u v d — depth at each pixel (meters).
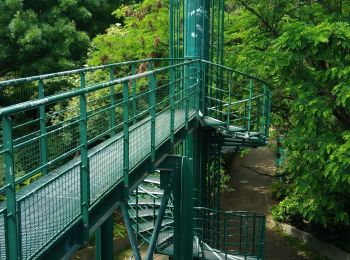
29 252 3.29
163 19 12.69
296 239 12.82
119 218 12.95
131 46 12.57
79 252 10.93
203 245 9.85
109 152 5.37
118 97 12.04
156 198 9.36
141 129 6.62
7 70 15.27
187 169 7.29
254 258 9.55
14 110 2.91
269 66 9.23
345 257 11.12
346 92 8.23
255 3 11.30
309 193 10.13
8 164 2.97
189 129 8.62
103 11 16.69
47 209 3.84
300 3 10.98
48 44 14.52
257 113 10.32
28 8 15.41
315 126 8.99
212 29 10.54
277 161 16.03
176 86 9.61
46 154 4.81
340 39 8.27
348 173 8.59
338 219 10.06
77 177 4.53
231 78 10.35
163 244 9.39
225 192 16.39
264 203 15.35
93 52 13.91
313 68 9.77
